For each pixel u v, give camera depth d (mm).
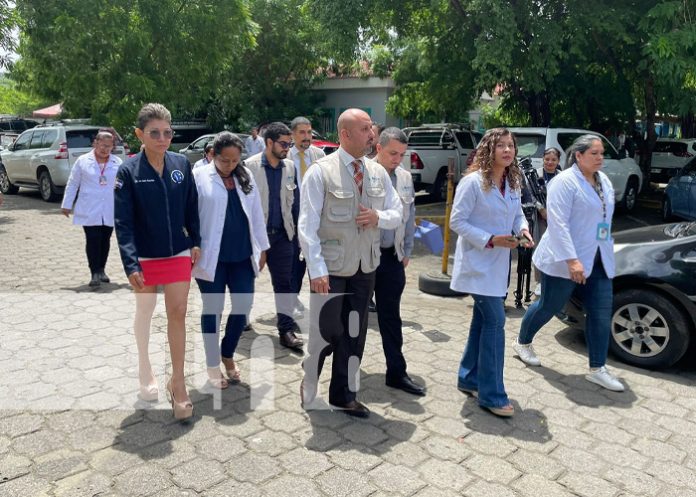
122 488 3104
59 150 13953
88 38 14766
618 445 3705
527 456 3543
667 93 12281
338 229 3709
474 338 4270
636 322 4910
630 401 4309
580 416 4066
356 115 3629
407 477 3289
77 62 15086
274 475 3268
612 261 4418
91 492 3059
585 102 16203
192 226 3926
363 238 3768
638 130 20094
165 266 3758
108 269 7801
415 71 19984
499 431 3824
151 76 15930
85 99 15836
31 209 13195
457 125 15305
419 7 14328
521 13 12094
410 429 3814
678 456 3598
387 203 3912
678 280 4652
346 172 3695
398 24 14719
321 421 3877
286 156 5047
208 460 3387
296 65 23109
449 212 6832
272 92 23359
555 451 3611
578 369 4859
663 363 4797
